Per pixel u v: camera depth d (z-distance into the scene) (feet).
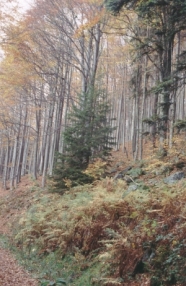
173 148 50.85
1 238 49.75
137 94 75.92
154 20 60.70
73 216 34.60
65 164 53.36
